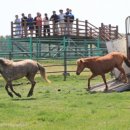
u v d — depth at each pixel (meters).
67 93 19.03
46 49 39.28
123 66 20.59
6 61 17.77
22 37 37.38
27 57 32.22
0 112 13.38
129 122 11.34
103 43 36.69
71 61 35.53
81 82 25.12
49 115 12.73
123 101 15.63
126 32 20.62
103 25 37.50
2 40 38.09
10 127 11.15
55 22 36.62
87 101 15.57
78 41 34.62
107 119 12.02
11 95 17.72
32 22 37.00
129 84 19.81
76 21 37.09
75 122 11.64
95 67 19.52
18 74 17.84
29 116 12.77
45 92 19.80
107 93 18.36
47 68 34.31
